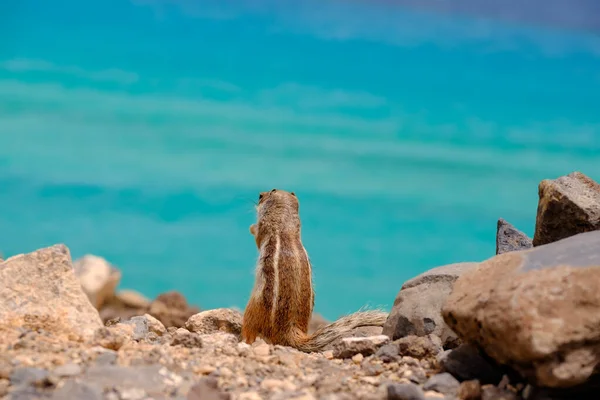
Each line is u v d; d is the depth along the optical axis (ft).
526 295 45.88
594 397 48.03
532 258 50.60
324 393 49.24
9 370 46.11
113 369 47.96
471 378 52.13
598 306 45.14
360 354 61.00
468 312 48.93
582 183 67.87
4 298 58.23
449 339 63.05
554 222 63.16
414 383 52.60
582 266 47.80
